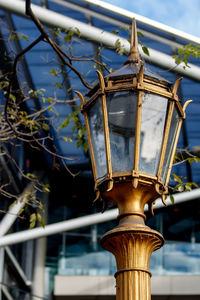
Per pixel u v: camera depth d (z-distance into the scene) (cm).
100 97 402
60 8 1484
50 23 1441
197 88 1917
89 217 1928
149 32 1527
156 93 397
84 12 1479
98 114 404
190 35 1541
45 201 2488
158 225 2612
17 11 1440
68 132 1933
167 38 1535
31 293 2438
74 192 2545
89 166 2409
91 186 2530
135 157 383
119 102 395
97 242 2534
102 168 395
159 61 1497
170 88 408
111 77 403
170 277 2489
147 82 400
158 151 391
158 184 387
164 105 400
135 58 425
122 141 388
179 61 707
